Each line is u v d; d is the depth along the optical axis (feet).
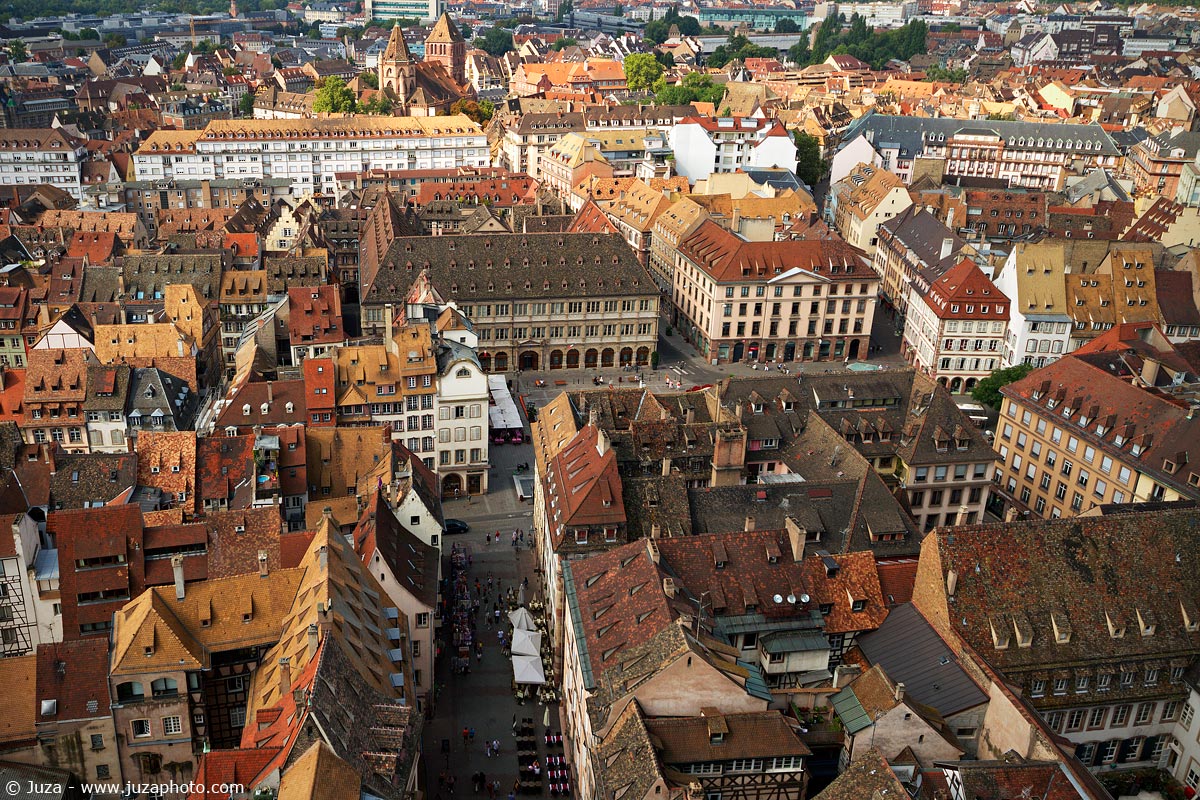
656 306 654.12
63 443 485.56
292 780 213.46
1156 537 317.01
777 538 326.65
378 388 473.26
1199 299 611.88
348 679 249.96
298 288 584.40
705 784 261.65
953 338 618.85
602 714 270.26
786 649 303.48
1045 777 233.55
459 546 442.91
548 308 639.35
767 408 438.81
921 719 266.77
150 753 285.64
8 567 311.06
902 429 445.78
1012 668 292.81
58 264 650.84
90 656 281.13
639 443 398.21
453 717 334.65
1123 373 481.05
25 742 273.54
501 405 565.53
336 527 313.73
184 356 528.22
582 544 346.13
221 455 398.42
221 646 293.43
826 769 287.69
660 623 282.97
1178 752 305.12
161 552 326.03
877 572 325.62
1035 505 484.33
